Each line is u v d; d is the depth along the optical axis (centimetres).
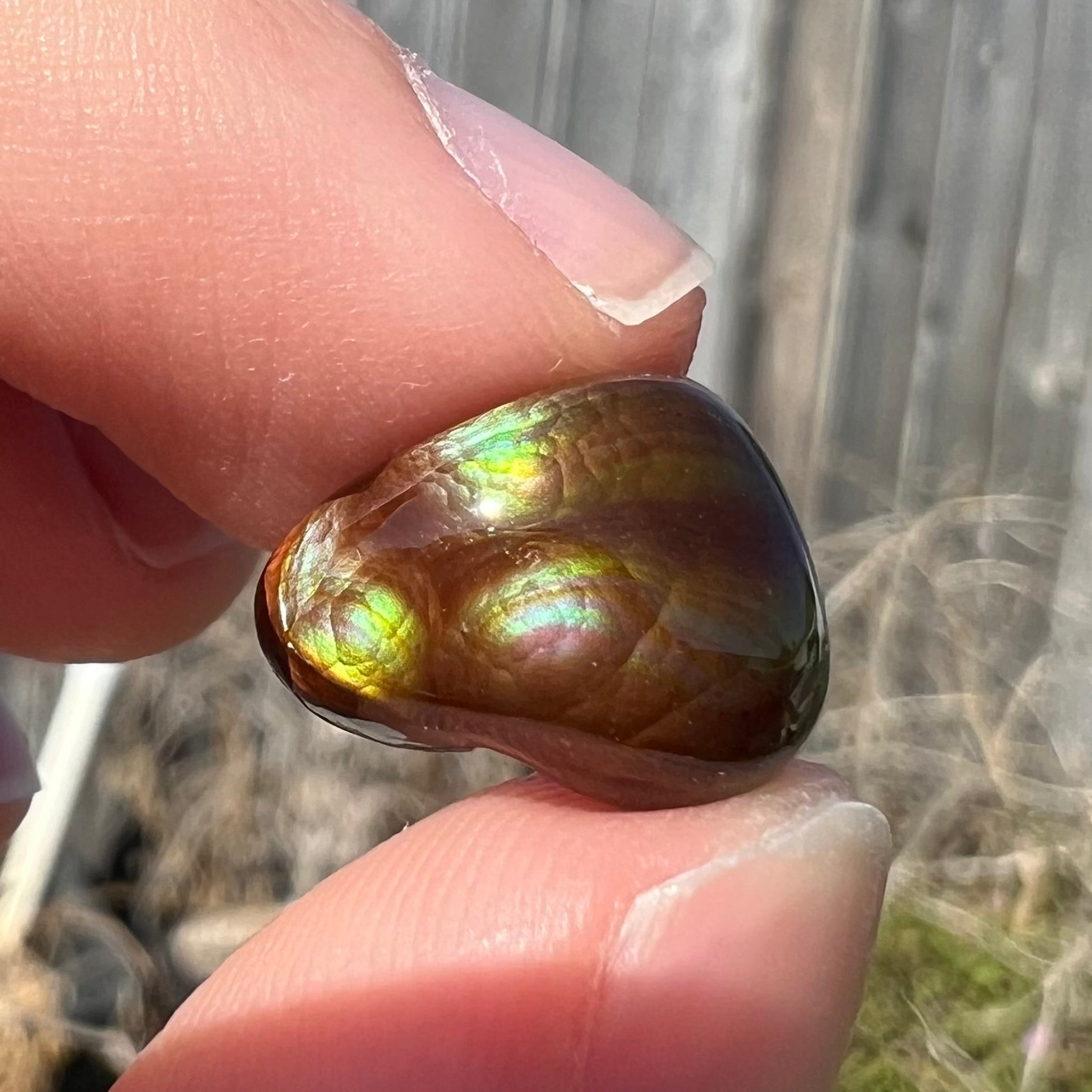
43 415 5
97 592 6
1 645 6
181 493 5
